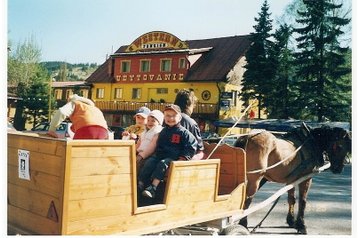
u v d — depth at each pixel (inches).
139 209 158.6
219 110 1541.6
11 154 171.5
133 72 1809.8
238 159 226.1
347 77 1269.7
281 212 406.3
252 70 1422.2
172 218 172.1
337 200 485.4
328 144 333.1
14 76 2162.9
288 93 1363.2
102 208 146.9
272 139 286.2
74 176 138.4
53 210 142.1
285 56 1403.8
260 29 1438.2
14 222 166.2
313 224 351.9
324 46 1250.0
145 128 234.2
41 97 1862.7
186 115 215.5
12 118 1828.2
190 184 180.1
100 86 1923.0
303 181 317.1
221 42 1817.2
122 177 153.0
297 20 1278.3
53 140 143.7
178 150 194.9
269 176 296.5
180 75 1676.9
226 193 229.3
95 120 180.2
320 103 1224.2
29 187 157.6
